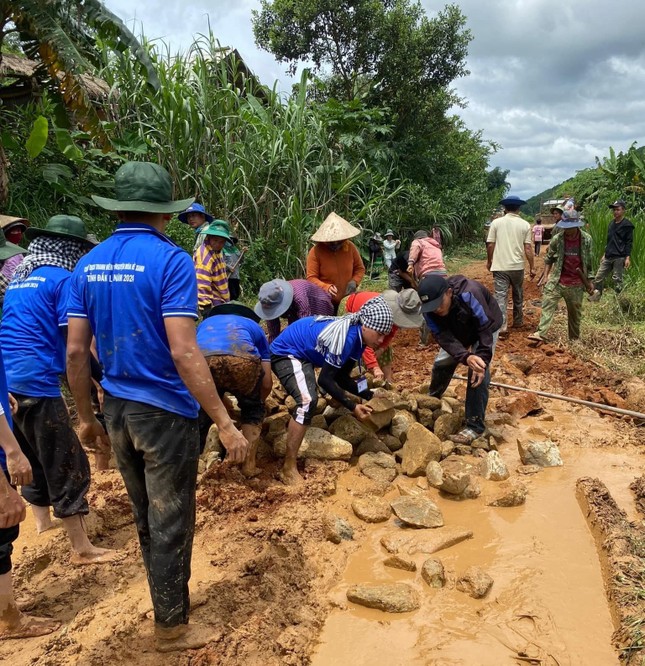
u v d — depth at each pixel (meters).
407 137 19.08
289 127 10.30
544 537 3.47
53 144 8.46
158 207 2.40
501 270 7.70
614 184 18.36
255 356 3.83
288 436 4.05
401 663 2.56
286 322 7.80
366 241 14.07
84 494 3.22
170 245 2.40
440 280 4.15
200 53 9.59
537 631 2.72
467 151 25.80
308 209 10.67
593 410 5.43
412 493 4.02
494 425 5.02
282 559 3.26
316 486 3.99
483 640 2.68
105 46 8.76
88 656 2.55
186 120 9.05
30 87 8.18
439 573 3.06
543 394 5.46
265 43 19.08
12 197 7.52
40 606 2.90
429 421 4.89
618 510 3.61
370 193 14.34
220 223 5.53
